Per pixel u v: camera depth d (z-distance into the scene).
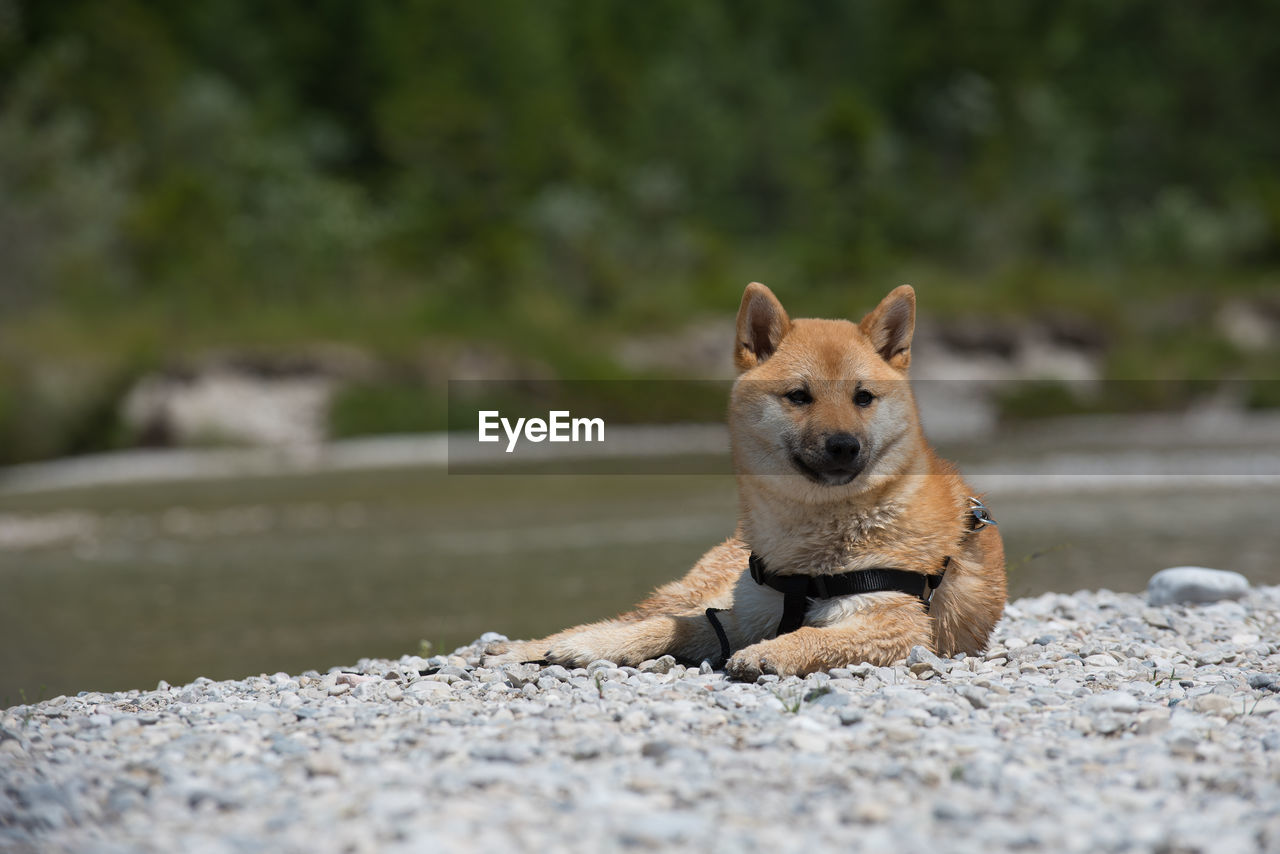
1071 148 57.34
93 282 33.94
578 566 11.36
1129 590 9.04
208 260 35.88
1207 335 35.66
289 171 47.06
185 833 3.29
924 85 63.53
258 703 5.06
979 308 35.09
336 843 3.14
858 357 5.55
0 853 3.07
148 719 4.64
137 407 26.67
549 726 4.26
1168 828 3.23
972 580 5.72
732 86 61.88
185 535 15.00
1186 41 64.25
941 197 49.09
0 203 34.88
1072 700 4.69
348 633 8.48
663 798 3.46
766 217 56.41
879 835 3.18
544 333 33.84
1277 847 3.06
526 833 3.20
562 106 56.47
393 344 30.81
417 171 49.62
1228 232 45.25
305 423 27.64
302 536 14.66
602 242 42.59
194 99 48.28
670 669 5.39
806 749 3.96
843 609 5.31
